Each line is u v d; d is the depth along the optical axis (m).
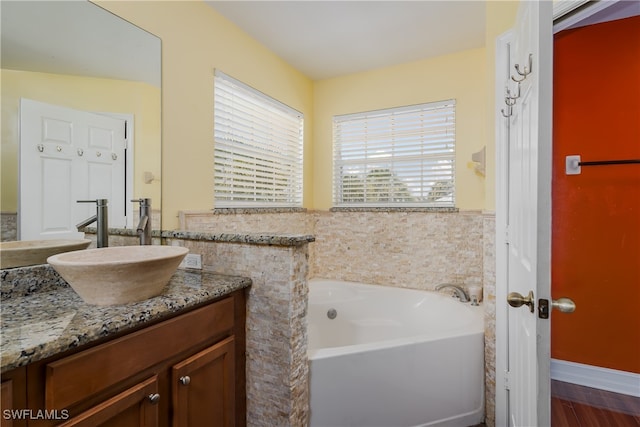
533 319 0.91
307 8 2.03
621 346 1.98
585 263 2.07
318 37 2.37
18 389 0.69
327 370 1.45
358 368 1.51
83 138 1.35
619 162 1.88
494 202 1.71
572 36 2.06
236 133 2.28
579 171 2.06
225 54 2.13
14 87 1.14
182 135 1.83
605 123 1.99
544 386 0.83
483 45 2.48
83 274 0.91
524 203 1.12
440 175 2.67
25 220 1.16
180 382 1.04
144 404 0.94
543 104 0.84
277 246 1.29
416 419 1.63
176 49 1.79
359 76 2.96
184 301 1.05
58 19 1.27
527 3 1.03
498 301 1.65
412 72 2.75
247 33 2.32
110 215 1.45
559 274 2.14
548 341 0.83
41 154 1.21
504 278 1.61
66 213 1.28
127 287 0.97
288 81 2.79
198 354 1.12
